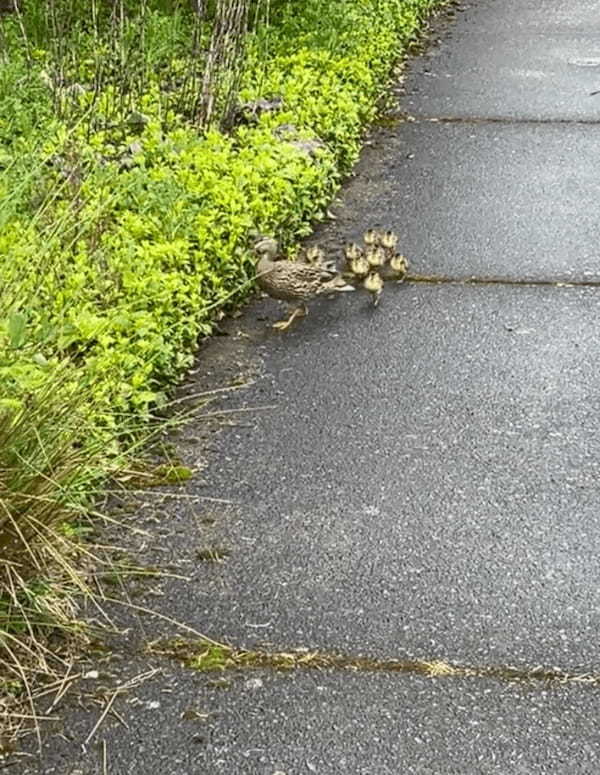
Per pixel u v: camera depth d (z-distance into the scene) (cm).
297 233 701
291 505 460
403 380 551
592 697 366
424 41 1154
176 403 526
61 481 389
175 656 383
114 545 434
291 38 1030
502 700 365
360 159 843
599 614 400
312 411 526
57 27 850
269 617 400
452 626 396
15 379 389
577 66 1056
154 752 348
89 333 480
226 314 612
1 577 376
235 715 361
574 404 529
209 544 436
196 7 884
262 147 738
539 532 443
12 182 581
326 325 602
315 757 346
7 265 450
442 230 719
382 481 475
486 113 934
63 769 342
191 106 837
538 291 636
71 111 780
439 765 343
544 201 760
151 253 581
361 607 405
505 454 493
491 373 555
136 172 643
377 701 365
